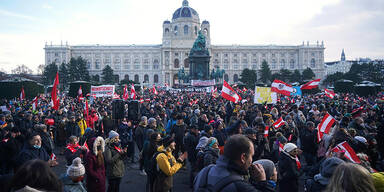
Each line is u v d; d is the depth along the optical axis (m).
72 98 48.56
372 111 19.69
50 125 18.11
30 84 50.03
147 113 22.92
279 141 10.38
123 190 11.70
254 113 19.98
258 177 5.43
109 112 21.75
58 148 20.59
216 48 159.38
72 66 127.38
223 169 4.30
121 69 156.88
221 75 90.31
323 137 11.97
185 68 154.62
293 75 139.88
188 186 12.05
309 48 161.12
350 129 11.74
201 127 15.96
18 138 12.27
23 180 3.48
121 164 9.81
